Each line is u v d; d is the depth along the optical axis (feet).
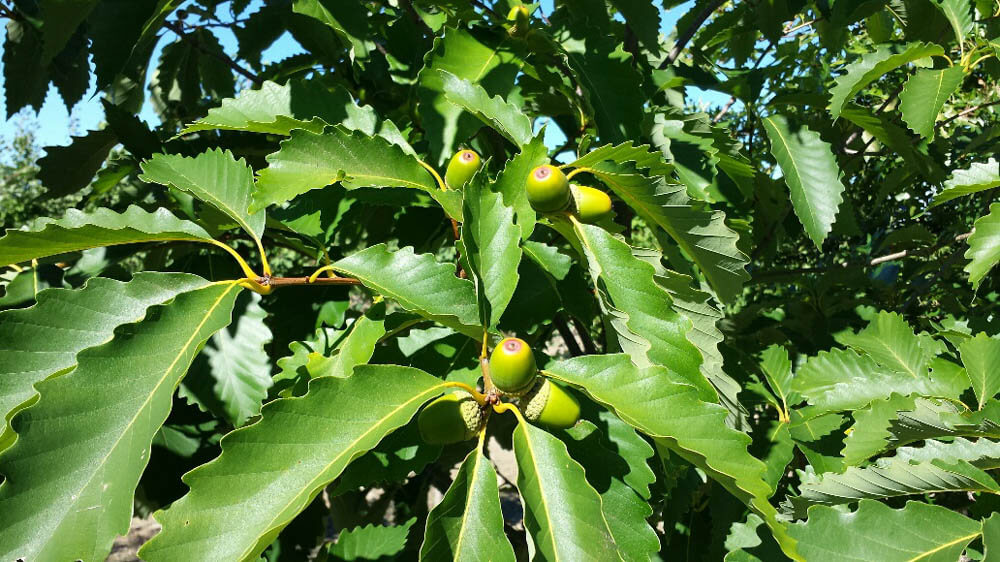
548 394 0.75
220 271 1.38
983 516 1.00
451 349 0.97
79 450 0.66
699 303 0.92
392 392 0.71
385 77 1.53
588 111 1.34
